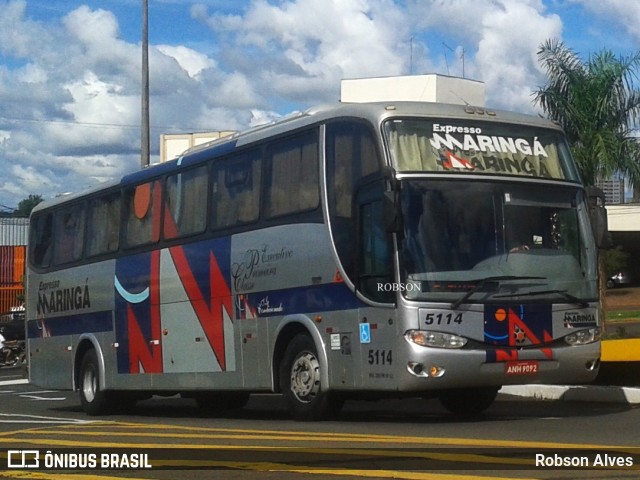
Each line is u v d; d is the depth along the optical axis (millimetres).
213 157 16469
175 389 17156
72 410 20828
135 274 18359
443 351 12477
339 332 13477
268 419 15820
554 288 13234
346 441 11148
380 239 12883
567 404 16688
